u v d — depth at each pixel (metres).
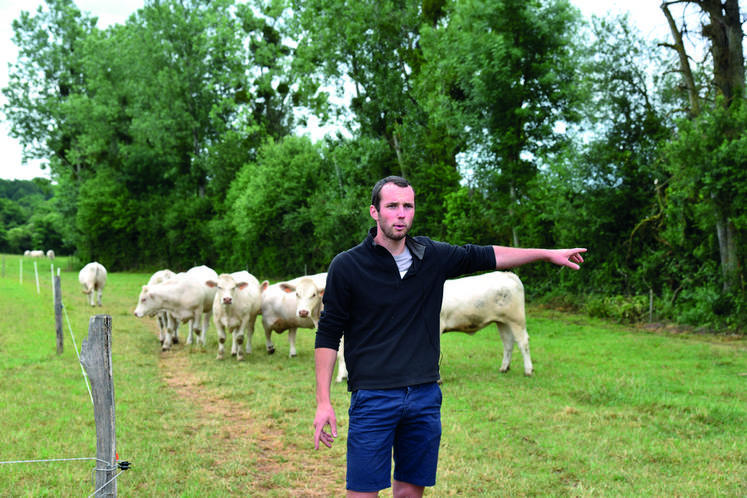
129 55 49.75
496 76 22.22
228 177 44.97
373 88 33.91
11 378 8.95
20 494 4.85
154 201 50.47
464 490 5.17
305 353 12.52
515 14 22.38
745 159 14.38
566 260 3.29
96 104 51.81
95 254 52.06
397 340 3.08
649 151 20.41
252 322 12.33
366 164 32.75
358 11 33.34
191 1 48.53
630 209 20.72
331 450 6.38
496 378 9.79
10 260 61.09
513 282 10.01
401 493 3.27
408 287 3.12
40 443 6.07
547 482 5.33
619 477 5.46
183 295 12.81
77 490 4.97
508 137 22.83
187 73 48.53
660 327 16.56
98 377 3.52
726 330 15.29
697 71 18.30
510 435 6.74
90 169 55.78
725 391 8.71
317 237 34.16
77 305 20.33
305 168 36.41
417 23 33.03
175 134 48.47
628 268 20.23
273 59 47.56
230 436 6.81
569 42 22.31
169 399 8.39
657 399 8.12
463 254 3.29
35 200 132.75
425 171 29.64
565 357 11.77
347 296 3.13
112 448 3.54
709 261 17.25
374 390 3.05
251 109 47.62
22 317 15.79
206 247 46.81
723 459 5.93
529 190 22.91
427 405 3.11
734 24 17.31
